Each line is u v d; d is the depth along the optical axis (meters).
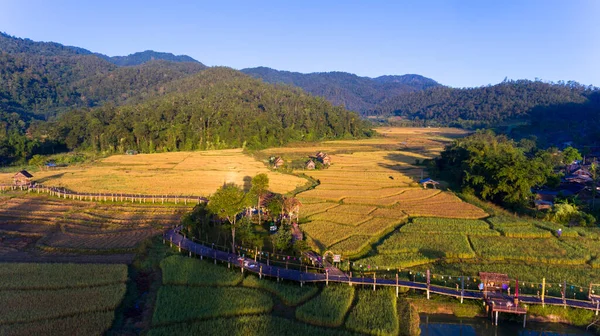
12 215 70.69
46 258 50.44
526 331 37.62
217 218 64.44
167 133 175.12
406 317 37.69
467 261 50.72
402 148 191.38
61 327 33.50
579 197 84.75
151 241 56.53
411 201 82.50
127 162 139.00
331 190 92.38
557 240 58.28
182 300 38.91
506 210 76.25
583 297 40.91
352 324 35.50
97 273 44.62
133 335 33.38
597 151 169.12
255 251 50.59
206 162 138.62
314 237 57.81
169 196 83.75
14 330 32.91
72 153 166.00
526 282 43.19
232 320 35.53
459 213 72.88
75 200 82.31
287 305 39.22
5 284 41.38
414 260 49.50
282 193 87.94
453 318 39.34
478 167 87.94
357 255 52.38
